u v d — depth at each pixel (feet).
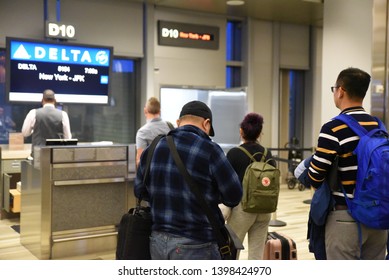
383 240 7.51
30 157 17.79
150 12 24.67
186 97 25.13
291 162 23.91
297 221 19.79
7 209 18.89
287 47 29.78
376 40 18.53
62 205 13.79
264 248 11.32
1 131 22.06
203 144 6.32
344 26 19.79
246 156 10.15
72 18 22.70
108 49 22.50
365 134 7.08
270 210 9.86
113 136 25.07
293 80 31.32
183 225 6.22
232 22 28.76
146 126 14.53
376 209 6.83
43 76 21.12
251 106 28.37
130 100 25.54
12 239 16.35
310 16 27.58
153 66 24.93
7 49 20.21
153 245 6.43
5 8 21.22
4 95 21.75
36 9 21.95
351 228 7.20
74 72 21.81
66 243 13.87
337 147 7.11
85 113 24.11
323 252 7.71
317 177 7.25
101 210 14.35
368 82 7.41
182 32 25.81
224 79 27.61
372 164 6.88
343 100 7.50
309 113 31.04
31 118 18.95
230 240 6.65
